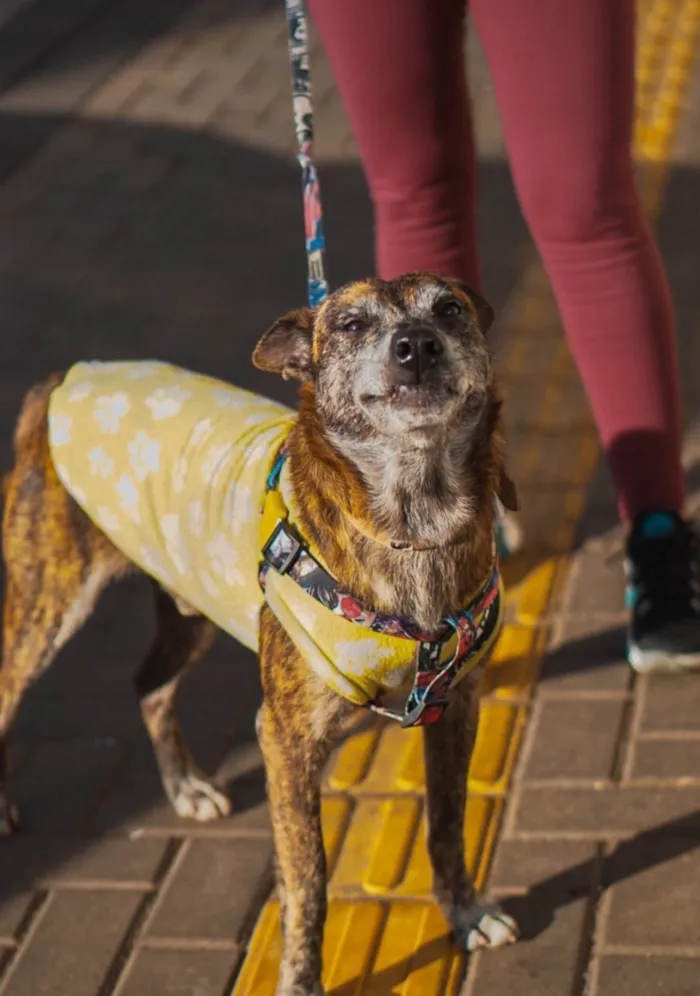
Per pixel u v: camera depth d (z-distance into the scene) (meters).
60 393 3.31
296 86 3.21
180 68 9.41
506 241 6.89
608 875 3.12
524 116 3.57
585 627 4.03
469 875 3.04
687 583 3.78
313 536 2.70
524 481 4.88
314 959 2.82
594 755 3.50
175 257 6.88
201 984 2.96
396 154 3.73
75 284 6.64
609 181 3.61
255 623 2.87
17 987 2.99
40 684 4.05
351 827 3.37
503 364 5.79
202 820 3.45
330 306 2.85
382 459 2.68
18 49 9.80
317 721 2.74
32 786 3.65
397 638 2.67
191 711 3.88
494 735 3.59
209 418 3.06
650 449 3.83
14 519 3.35
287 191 7.55
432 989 2.88
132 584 4.50
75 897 3.24
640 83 9.22
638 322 3.75
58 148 8.22
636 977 2.83
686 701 3.67
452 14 3.59
